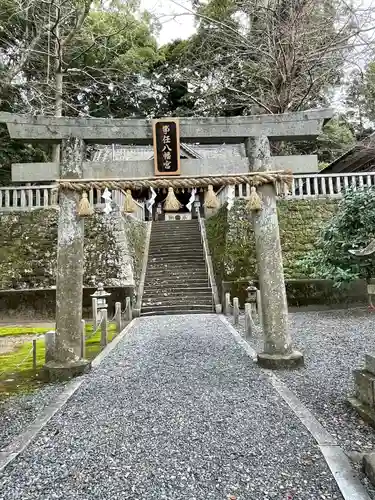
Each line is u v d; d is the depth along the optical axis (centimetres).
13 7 1508
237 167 583
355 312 1111
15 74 1599
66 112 1930
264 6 1375
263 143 587
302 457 293
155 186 564
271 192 588
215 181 566
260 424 358
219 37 1603
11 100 1708
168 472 278
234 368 567
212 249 1558
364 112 2122
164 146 567
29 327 1096
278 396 434
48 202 1448
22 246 1363
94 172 575
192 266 1520
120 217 1427
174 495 249
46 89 1658
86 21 1766
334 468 274
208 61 1656
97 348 754
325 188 1445
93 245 1380
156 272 1491
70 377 545
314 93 1623
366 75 1645
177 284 1402
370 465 257
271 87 1641
